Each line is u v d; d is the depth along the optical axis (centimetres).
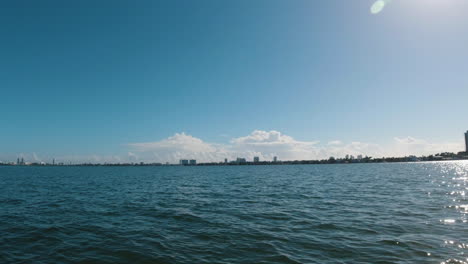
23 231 1625
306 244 1340
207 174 10394
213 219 1941
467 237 1391
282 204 2573
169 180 6606
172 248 1315
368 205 2412
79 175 9625
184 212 2211
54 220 1930
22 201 2850
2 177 7788
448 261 1084
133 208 2412
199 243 1386
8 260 1173
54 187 4559
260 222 1831
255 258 1171
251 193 3541
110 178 7575
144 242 1408
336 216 1975
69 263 1141
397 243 1315
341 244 1327
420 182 4850
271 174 9525
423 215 1939
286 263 1110
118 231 1627
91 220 1931
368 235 1465
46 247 1338
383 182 4956
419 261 1089
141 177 8212
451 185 4212
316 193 3412
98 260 1173
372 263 1084
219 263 1122
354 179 5969
